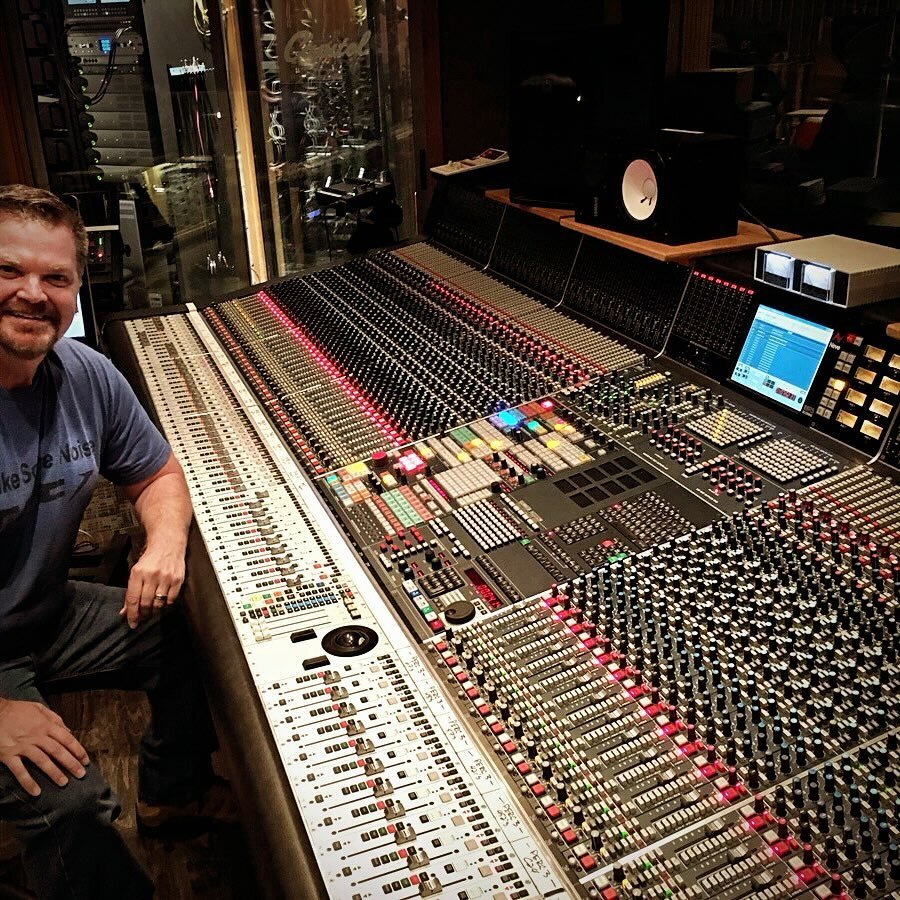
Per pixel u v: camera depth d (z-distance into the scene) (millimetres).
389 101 5344
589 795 1633
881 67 3004
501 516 2406
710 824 1566
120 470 2559
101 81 5531
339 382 3189
